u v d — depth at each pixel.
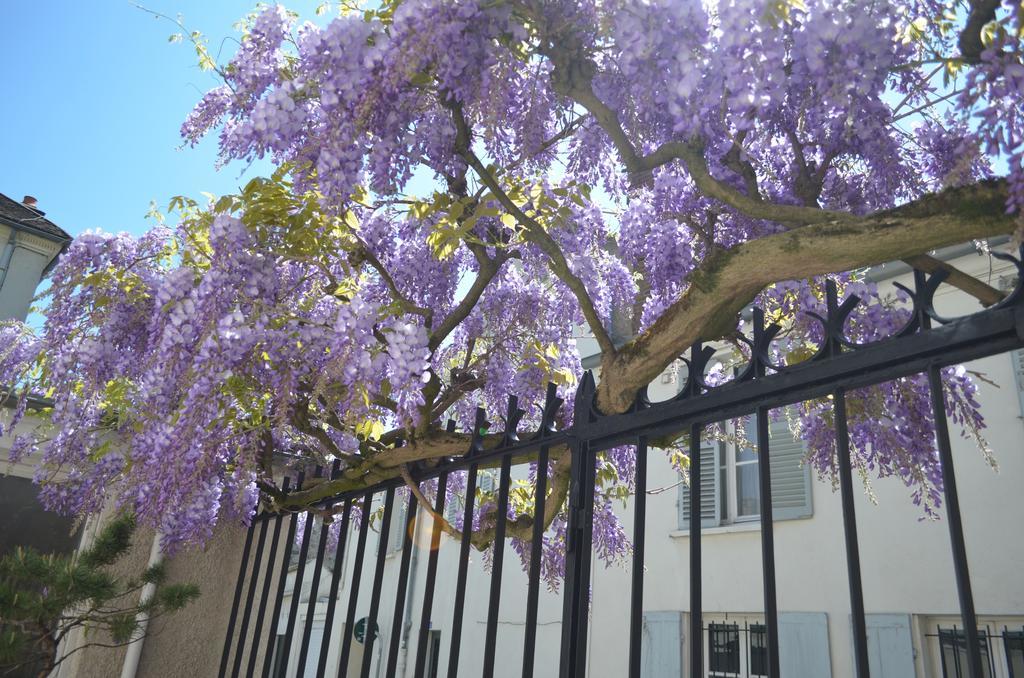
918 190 2.44
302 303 3.11
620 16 1.92
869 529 6.87
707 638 7.77
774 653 1.54
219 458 3.08
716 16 1.86
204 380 2.69
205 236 3.08
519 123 2.82
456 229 2.62
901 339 1.55
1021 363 6.22
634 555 1.91
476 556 10.39
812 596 7.08
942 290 6.69
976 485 6.28
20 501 4.56
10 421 4.62
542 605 9.12
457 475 4.79
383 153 2.38
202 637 4.26
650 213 3.08
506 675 9.24
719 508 7.98
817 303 2.54
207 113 2.95
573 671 1.99
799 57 1.85
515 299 3.92
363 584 12.30
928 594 6.35
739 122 1.85
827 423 2.75
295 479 4.74
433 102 2.47
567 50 2.24
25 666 3.99
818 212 1.84
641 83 2.10
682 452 4.03
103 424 3.97
